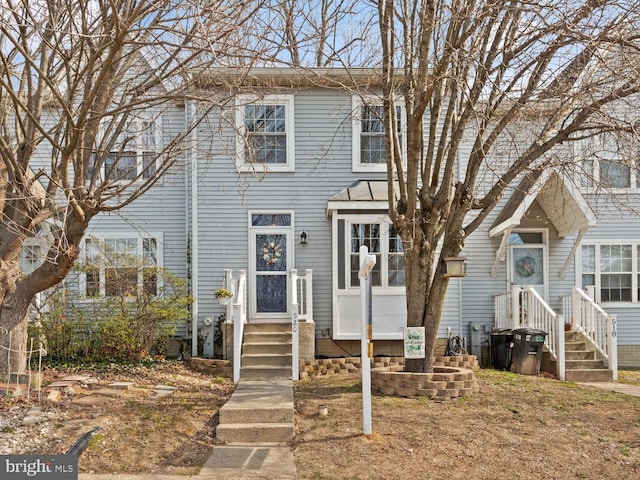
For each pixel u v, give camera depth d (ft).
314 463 22.74
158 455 23.44
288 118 46.93
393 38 32.35
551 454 23.59
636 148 28.76
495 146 35.40
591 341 43.16
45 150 46.21
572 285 48.98
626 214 49.14
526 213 48.73
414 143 30.86
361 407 29.43
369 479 21.09
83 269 41.50
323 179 47.01
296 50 32.37
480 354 47.80
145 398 30.60
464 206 32.45
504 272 48.80
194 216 46.21
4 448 21.84
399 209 34.12
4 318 30.12
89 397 29.30
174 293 44.83
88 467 21.65
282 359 39.70
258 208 46.73
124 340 39.73
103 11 25.82
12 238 30.12
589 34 29.55
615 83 30.73
